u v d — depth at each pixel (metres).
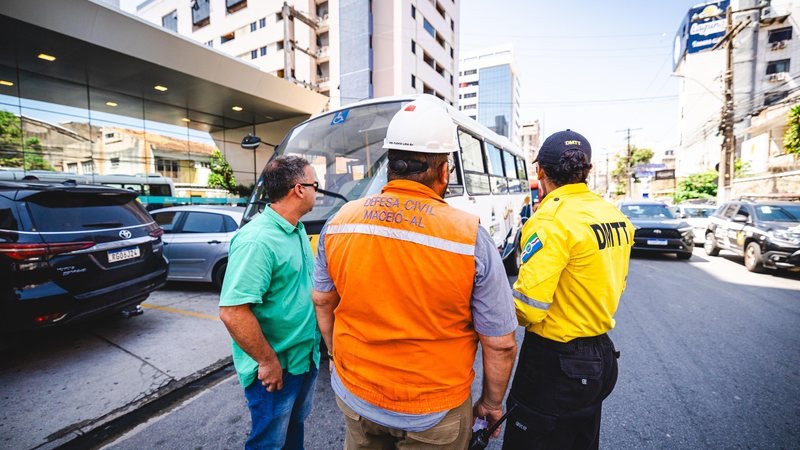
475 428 1.45
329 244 1.29
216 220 5.97
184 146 14.87
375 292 1.13
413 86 27.31
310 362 1.86
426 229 1.11
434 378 1.13
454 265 1.07
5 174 9.26
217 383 3.17
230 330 1.50
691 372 3.33
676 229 9.03
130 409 2.76
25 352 3.68
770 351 3.78
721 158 16.64
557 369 1.47
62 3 8.26
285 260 1.69
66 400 2.86
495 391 1.26
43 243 3.08
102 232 3.57
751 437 2.42
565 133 1.60
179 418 2.67
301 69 27.66
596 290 1.44
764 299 5.75
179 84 11.94
